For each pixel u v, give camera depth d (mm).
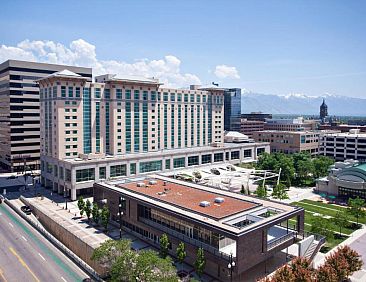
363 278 46906
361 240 62094
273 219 49938
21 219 77875
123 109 111000
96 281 47125
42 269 51406
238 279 46344
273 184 110500
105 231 65625
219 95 147250
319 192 100750
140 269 40812
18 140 137875
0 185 111875
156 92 120562
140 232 62812
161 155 112312
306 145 164250
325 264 42906
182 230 54594
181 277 47031
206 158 128625
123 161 101938
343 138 158000
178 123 130500
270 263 50781
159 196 63562
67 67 149625
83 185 93562
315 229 60281
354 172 92125
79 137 102938
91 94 105438
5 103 140125
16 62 136125
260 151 152875
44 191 103375
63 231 63844
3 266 52250
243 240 43750
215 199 59875
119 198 67125
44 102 106375
